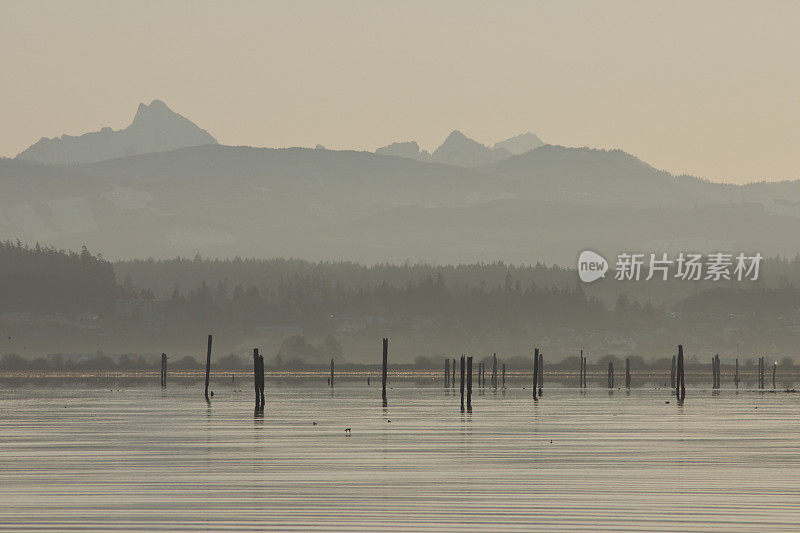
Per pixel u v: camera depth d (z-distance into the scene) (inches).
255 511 5324.8
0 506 5447.8
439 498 5723.4
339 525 4992.6
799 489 6033.5
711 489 6038.4
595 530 4884.4
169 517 5167.3
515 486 6166.3
